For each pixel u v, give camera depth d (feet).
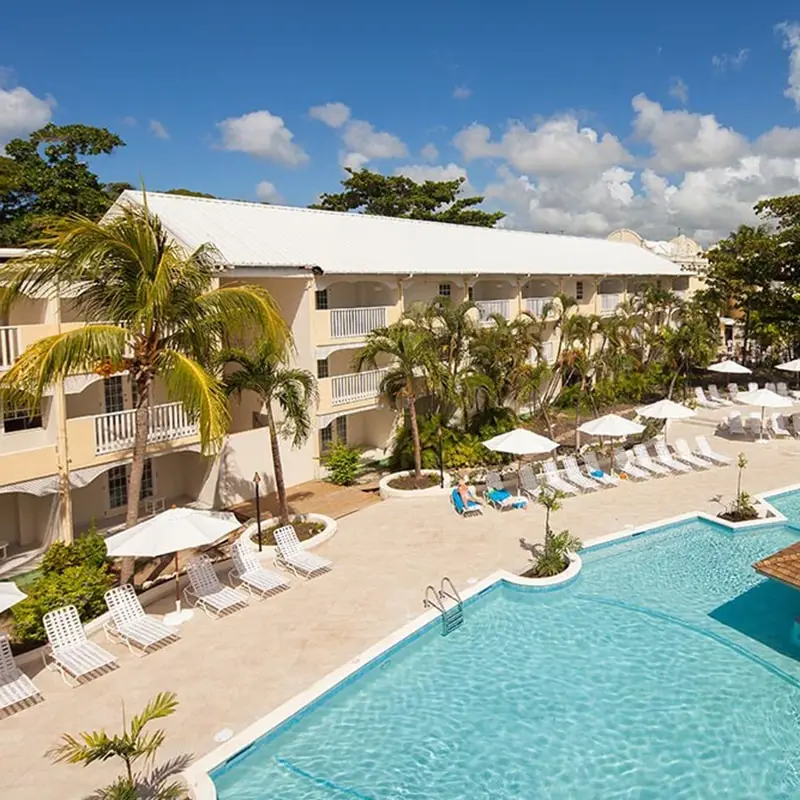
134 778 29.91
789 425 101.14
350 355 90.53
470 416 94.48
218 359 55.42
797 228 128.98
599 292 140.26
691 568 54.60
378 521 64.13
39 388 42.96
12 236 107.76
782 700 36.73
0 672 36.70
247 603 47.24
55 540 59.26
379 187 190.60
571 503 69.05
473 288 112.88
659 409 80.74
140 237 44.16
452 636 44.04
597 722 35.09
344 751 33.19
